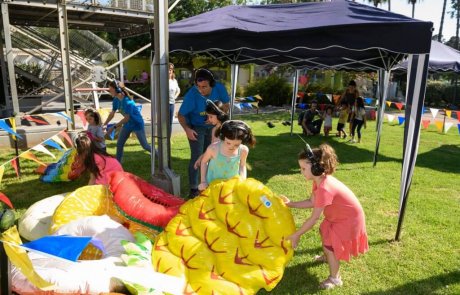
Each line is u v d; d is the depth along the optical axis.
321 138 10.99
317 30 4.72
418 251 4.04
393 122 15.19
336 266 3.33
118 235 3.30
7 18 8.42
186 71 26.12
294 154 8.66
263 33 5.00
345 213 3.21
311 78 24.39
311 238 4.27
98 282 2.57
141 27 13.07
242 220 3.29
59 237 2.07
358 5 6.29
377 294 3.27
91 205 3.85
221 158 3.59
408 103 4.21
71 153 5.73
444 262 3.81
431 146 10.53
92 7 10.26
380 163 8.09
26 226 3.90
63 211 3.70
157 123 5.13
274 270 3.13
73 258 1.93
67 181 5.85
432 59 11.99
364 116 10.41
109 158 4.77
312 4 6.82
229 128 3.38
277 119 15.06
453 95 24.94
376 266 3.72
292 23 5.39
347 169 7.49
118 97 6.25
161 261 3.06
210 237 3.22
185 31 5.56
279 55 8.68
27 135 8.19
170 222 3.45
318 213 3.14
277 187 6.12
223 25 5.54
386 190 6.13
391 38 4.23
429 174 7.34
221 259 3.12
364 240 3.33
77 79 12.45
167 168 5.25
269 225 3.28
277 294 3.23
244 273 3.05
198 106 4.96
